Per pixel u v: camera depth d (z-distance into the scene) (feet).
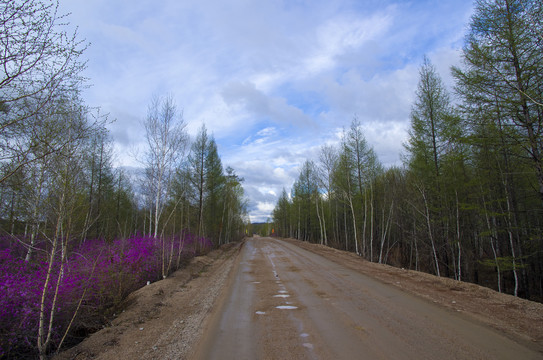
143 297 26.99
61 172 16.01
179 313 22.65
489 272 68.80
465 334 15.84
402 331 16.60
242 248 102.06
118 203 81.05
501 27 32.22
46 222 17.81
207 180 81.15
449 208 53.57
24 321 16.07
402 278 34.88
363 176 77.92
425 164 55.52
